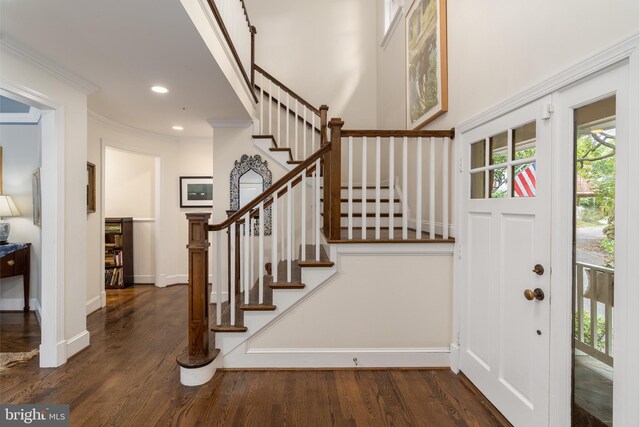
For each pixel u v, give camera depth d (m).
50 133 2.48
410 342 2.46
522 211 1.70
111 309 3.95
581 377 1.40
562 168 1.46
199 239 2.31
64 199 2.56
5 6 1.74
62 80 2.53
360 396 2.10
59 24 1.92
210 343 2.60
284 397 2.08
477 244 2.13
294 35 5.01
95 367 2.46
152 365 2.50
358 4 5.06
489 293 2.00
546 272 1.54
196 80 2.78
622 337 1.19
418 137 2.45
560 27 1.43
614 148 1.23
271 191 2.48
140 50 2.25
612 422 1.25
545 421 1.55
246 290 2.48
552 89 1.47
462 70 2.34
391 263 2.45
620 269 1.20
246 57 3.80
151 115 3.86
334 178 2.46
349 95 5.02
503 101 1.81
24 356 2.63
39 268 3.52
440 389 2.18
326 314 2.45
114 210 5.28
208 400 2.04
